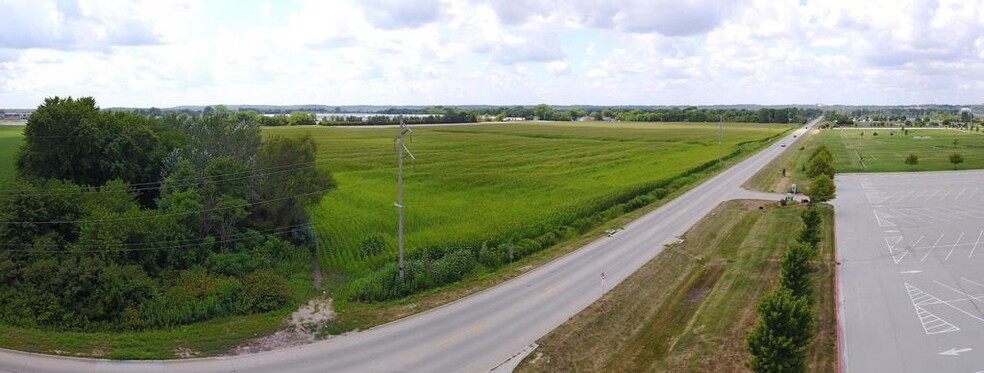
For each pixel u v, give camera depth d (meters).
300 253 54.09
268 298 41.62
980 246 58.03
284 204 57.16
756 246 57.97
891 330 38.06
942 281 47.66
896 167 120.06
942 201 82.31
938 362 33.91
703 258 55.09
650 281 48.06
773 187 96.44
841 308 41.72
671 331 38.59
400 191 45.22
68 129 53.06
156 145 60.44
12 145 107.81
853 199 84.12
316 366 33.38
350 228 64.75
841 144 181.12
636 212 76.06
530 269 51.03
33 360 32.84
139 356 33.66
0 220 42.53
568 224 66.75
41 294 38.50
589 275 49.41
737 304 42.12
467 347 35.84
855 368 33.06
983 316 40.56
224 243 50.56
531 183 96.25
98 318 38.34
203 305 39.72
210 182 51.94
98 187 55.62
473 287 46.22
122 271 40.03
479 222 66.94
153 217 45.91
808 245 41.41
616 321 39.97
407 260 49.53
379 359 34.31
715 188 95.44
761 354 29.31
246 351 35.00
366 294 43.62
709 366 33.16
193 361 33.56
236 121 72.00
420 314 40.94
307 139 64.88
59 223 44.81
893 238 61.12
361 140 163.00
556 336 37.06
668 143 176.12
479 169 112.44
